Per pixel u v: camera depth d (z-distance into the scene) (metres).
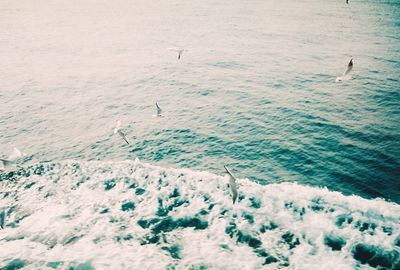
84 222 13.06
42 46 44.41
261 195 14.30
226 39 44.59
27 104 26.23
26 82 31.19
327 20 54.81
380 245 11.37
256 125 21.20
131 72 33.12
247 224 12.58
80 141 20.48
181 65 34.38
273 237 11.94
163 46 42.31
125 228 12.64
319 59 34.22
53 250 11.59
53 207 14.15
